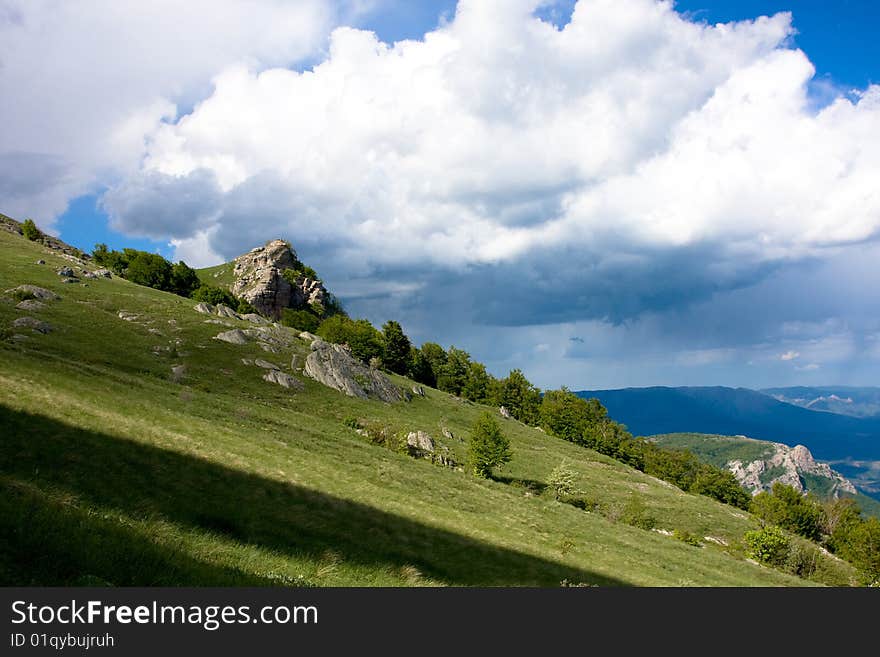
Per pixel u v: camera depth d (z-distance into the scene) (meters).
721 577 49.09
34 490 15.03
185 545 16.61
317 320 164.00
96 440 23.42
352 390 91.69
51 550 11.98
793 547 72.38
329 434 57.16
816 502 113.00
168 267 146.12
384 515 31.27
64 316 73.69
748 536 72.25
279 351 92.69
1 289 76.38
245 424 45.75
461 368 167.00
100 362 61.16
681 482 151.25
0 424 20.97
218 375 74.19
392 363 147.12
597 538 49.69
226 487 25.11
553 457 102.69
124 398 35.41
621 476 104.06
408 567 22.86
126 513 17.33
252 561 17.78
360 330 127.31
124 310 87.31
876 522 81.38
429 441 74.00
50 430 22.39
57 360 41.19
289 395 77.25
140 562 13.30
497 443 71.50
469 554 29.95
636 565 42.88
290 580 17.09
